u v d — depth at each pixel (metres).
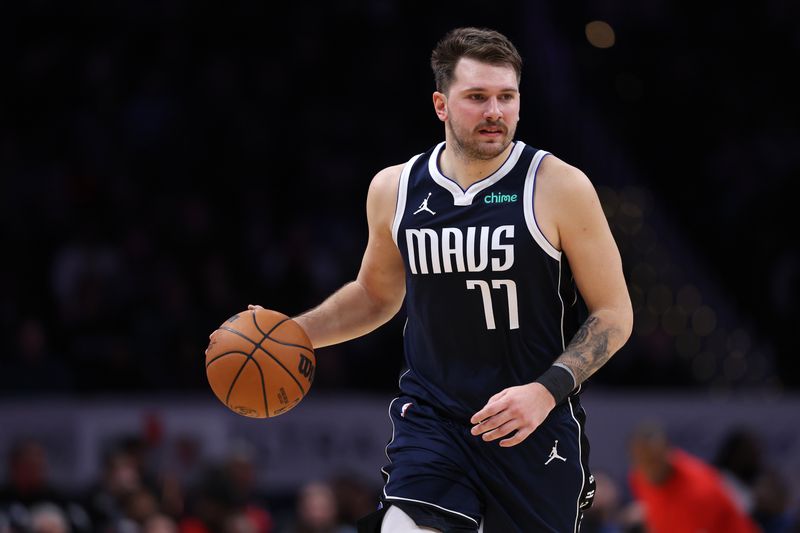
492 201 12.03
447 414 12.27
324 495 26.33
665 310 41.31
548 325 12.15
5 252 37.75
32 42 45.38
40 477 26.67
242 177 42.53
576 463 12.26
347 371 35.88
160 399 32.62
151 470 30.17
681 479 24.78
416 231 12.29
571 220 11.84
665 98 46.22
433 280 12.20
